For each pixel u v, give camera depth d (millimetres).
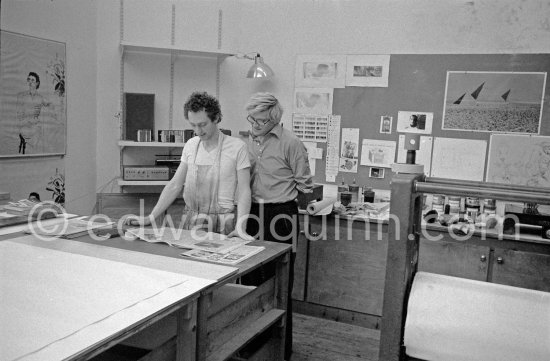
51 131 3453
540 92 3363
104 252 1815
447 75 3586
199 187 2531
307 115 4020
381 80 3773
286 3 4016
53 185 3518
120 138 3918
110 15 3889
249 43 4168
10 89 3090
